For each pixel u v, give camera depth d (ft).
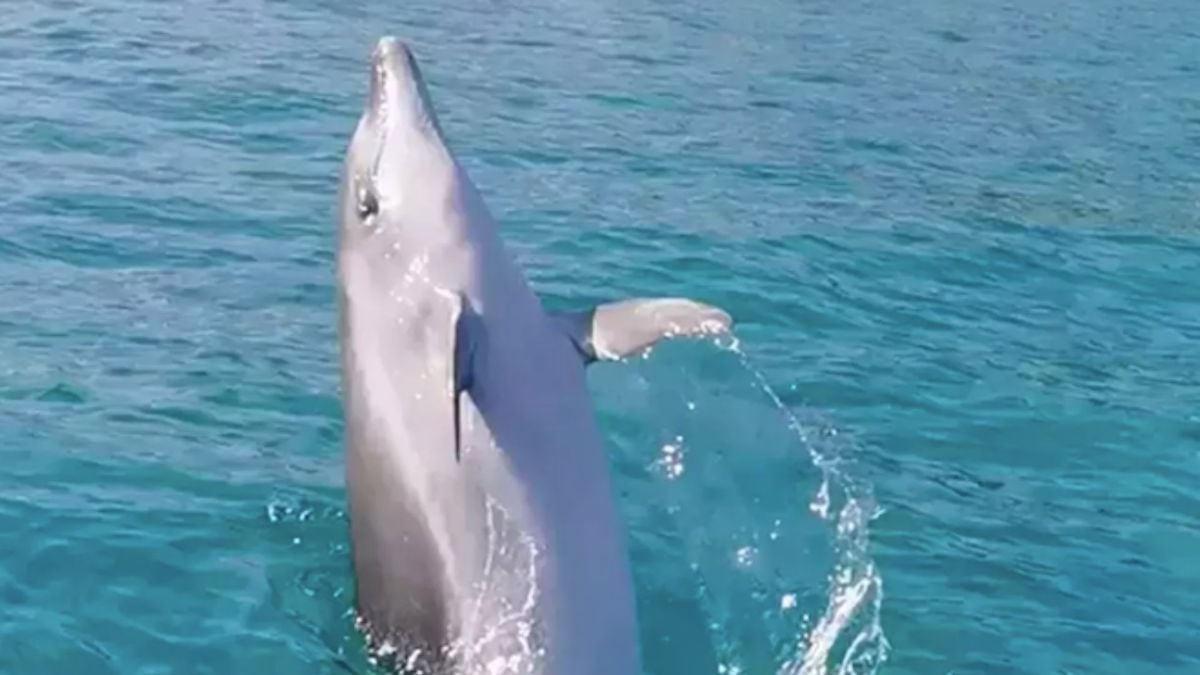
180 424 36.27
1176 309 51.55
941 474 37.22
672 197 58.39
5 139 59.57
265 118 65.57
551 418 26.53
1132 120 82.28
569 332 27.09
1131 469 38.50
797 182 62.85
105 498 32.48
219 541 31.19
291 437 35.96
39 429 35.45
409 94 28.43
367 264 27.86
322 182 57.00
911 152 70.44
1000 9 116.06
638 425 36.73
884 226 57.21
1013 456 38.68
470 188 27.76
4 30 78.38
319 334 42.57
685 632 29.63
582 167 61.82
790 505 34.24
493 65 80.53
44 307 43.19
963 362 44.42
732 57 89.10
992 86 88.33
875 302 48.93
